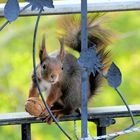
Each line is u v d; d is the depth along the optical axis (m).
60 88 6.26
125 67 13.95
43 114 5.64
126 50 13.89
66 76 6.29
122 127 12.72
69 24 6.29
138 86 13.95
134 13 13.80
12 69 13.73
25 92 13.52
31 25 14.18
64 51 6.26
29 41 14.14
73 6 5.56
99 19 6.12
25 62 13.86
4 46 14.04
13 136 12.97
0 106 13.27
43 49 6.06
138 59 13.91
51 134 12.97
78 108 6.34
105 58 6.07
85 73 4.84
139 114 5.74
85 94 4.87
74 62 6.35
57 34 6.34
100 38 6.12
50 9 5.52
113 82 4.92
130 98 13.92
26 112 5.71
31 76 6.05
